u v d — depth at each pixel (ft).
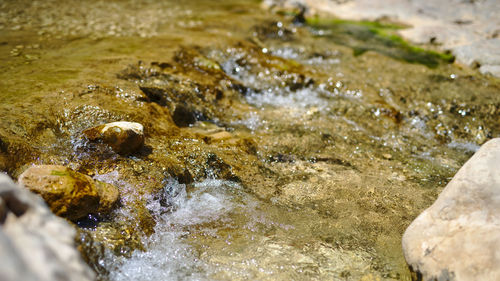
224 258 4.19
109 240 4.10
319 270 4.17
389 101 5.98
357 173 4.99
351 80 6.46
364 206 4.66
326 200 4.68
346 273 4.16
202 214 4.46
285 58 7.21
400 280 4.13
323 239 4.37
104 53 5.79
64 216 4.06
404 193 4.80
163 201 4.45
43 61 5.49
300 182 4.84
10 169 4.30
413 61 7.34
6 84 4.98
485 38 7.63
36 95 4.85
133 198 4.35
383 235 4.42
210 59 6.37
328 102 5.88
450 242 3.96
